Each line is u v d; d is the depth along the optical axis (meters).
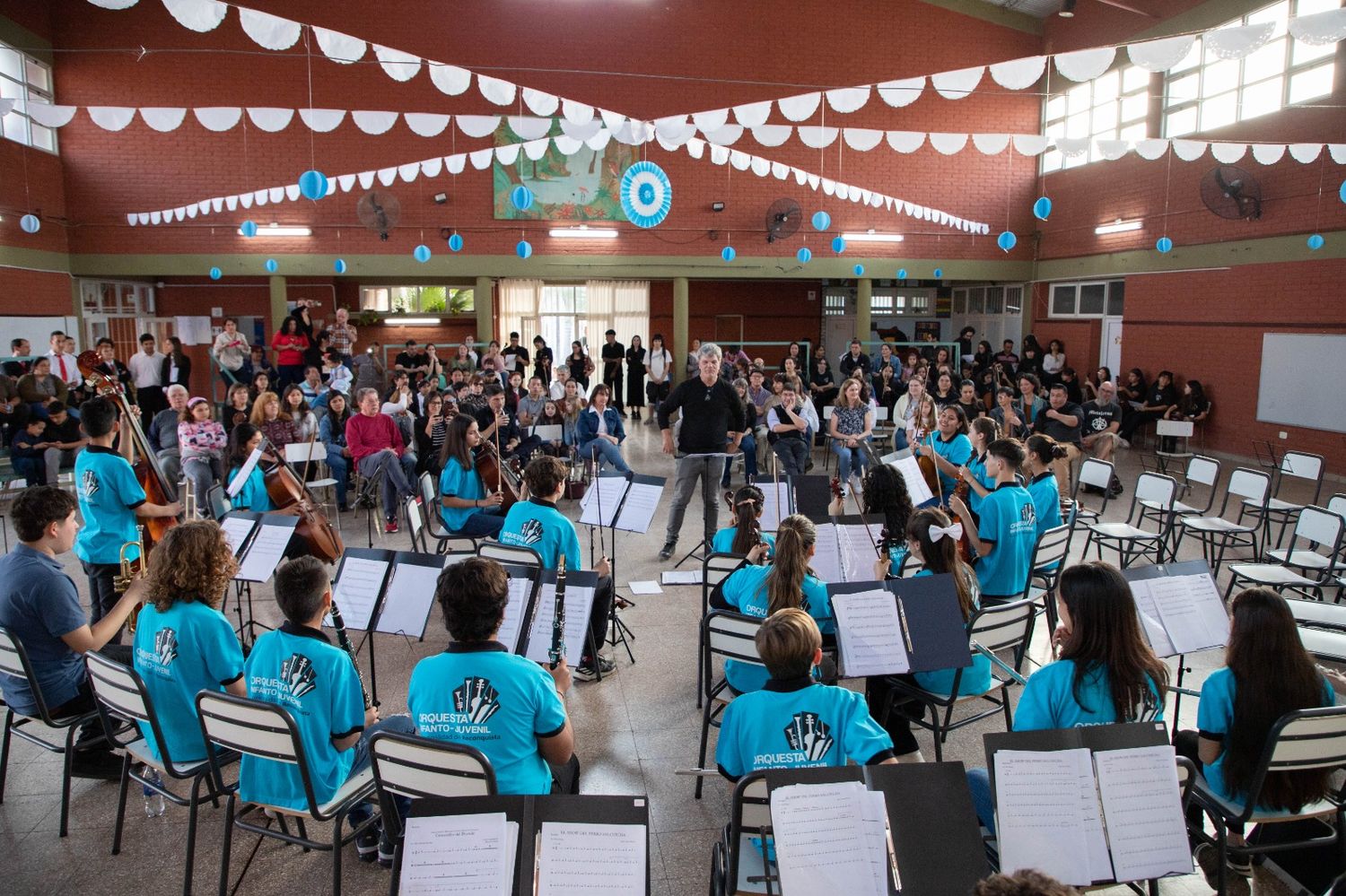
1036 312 17.94
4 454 9.98
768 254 16.83
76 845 3.44
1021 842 2.25
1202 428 13.80
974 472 6.21
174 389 8.44
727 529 4.97
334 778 2.90
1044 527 5.39
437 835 2.03
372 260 15.69
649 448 13.22
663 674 5.02
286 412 9.09
